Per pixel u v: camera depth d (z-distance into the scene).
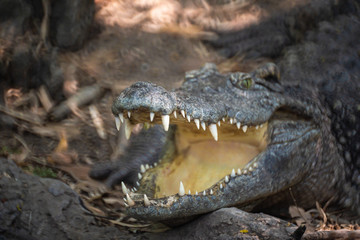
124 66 13.62
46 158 9.50
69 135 10.69
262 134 7.38
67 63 12.86
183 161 7.64
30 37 11.99
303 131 7.81
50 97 11.64
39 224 6.54
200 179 7.30
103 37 14.68
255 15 16.00
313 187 8.15
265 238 6.00
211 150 7.61
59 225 6.62
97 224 6.96
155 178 7.26
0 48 11.23
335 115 9.21
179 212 6.21
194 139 7.61
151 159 9.97
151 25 15.84
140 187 7.16
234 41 15.21
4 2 11.68
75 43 13.51
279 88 7.91
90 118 11.52
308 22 14.34
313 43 12.64
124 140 10.52
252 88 7.50
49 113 11.17
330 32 13.17
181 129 7.49
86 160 9.91
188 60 14.40
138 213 6.12
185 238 6.41
